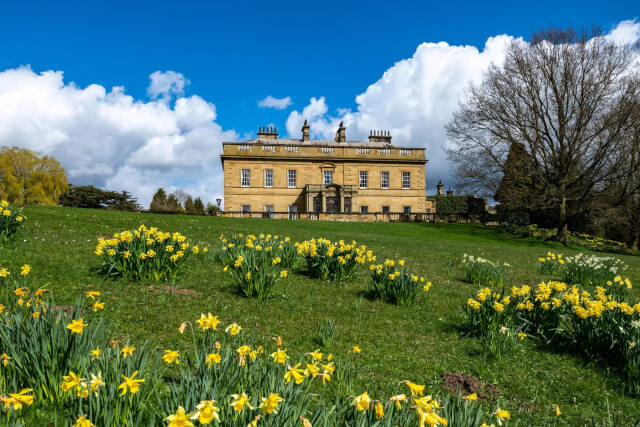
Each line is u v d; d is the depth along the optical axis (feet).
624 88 90.43
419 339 18.25
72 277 22.33
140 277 23.63
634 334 15.15
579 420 11.59
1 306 10.25
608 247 103.96
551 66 98.58
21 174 139.44
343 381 12.00
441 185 228.63
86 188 216.74
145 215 71.46
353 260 30.04
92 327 10.75
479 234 108.99
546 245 97.86
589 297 18.19
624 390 13.84
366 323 20.07
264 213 145.48
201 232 54.19
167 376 11.29
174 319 17.35
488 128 105.91
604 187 98.68
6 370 8.81
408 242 66.13
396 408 7.64
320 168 156.76
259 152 153.79
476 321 18.85
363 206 158.20
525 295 19.53
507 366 15.61
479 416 7.75
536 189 108.06
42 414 8.41
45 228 41.01
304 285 27.27
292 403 7.36
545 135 103.09
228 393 7.82
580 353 17.03
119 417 7.57
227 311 19.52
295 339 16.33
